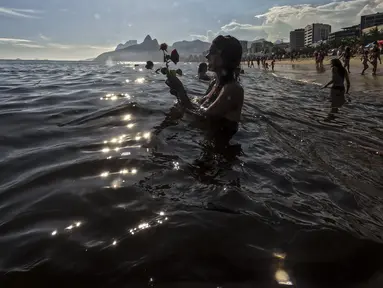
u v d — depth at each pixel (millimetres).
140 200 2182
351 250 1746
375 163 3234
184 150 3221
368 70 24547
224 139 3703
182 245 1727
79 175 2592
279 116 5484
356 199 2373
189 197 2236
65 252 1662
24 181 2484
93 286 1461
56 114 4906
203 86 9609
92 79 13266
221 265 1600
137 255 1647
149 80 12578
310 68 38719
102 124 4246
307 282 1520
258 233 1849
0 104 5840
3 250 1675
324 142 3959
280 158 3160
